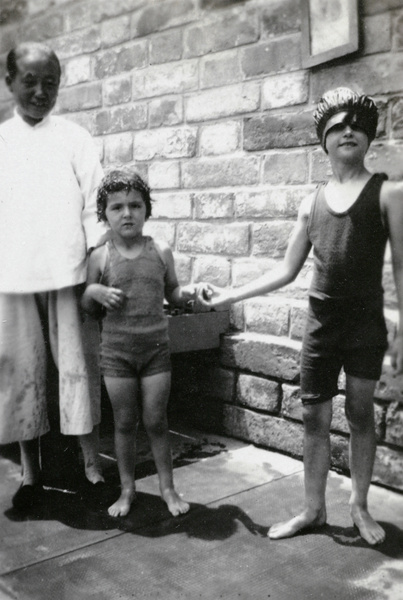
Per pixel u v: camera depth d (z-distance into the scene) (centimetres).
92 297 248
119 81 407
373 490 280
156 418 254
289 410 320
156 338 249
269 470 305
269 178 333
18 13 467
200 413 366
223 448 336
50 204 255
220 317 348
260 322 340
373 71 285
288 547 231
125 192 239
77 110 440
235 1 339
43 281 255
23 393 266
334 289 222
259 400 334
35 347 267
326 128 219
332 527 246
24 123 262
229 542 235
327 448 240
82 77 432
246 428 342
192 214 372
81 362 262
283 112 324
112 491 279
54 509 263
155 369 250
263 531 244
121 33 402
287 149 324
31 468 278
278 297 335
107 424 378
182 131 373
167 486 261
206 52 356
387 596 202
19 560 224
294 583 209
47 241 255
